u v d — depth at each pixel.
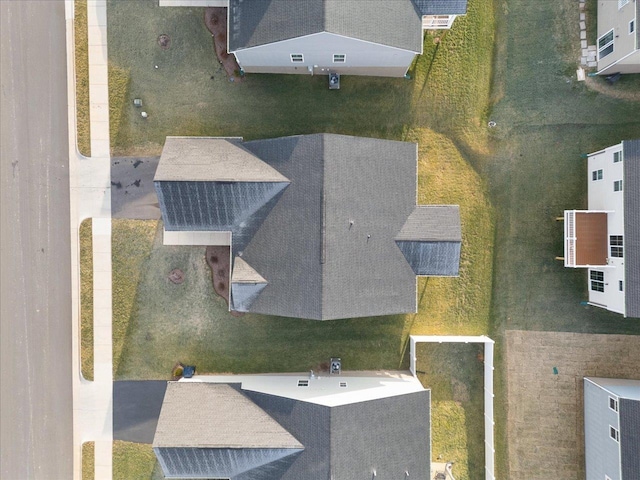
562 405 26.08
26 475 26.55
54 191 26.17
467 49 25.84
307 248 21.55
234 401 22.80
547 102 25.91
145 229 26.08
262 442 21.48
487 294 26.17
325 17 19.98
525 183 26.05
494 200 26.09
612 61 24.02
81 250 26.08
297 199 21.92
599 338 25.94
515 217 26.08
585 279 25.98
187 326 26.22
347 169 21.81
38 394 26.42
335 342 26.34
